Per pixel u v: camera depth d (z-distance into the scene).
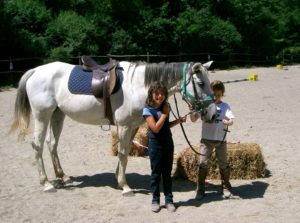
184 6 31.00
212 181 6.00
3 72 19.30
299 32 37.59
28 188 5.71
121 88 5.31
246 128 9.45
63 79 5.64
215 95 5.14
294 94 15.17
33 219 4.65
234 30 30.45
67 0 27.41
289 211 4.80
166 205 4.88
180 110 12.10
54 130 5.94
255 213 4.73
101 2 27.88
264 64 32.56
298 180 5.98
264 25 34.47
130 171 6.55
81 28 24.30
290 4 39.22
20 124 5.79
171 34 28.77
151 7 30.47
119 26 27.47
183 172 6.09
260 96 14.64
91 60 5.66
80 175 6.34
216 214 4.73
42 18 23.64
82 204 5.10
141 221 4.55
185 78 5.05
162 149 4.74
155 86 4.64
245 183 5.89
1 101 13.98
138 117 5.32
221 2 32.69
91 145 8.16
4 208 4.96
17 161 7.02
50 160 7.12
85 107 5.48
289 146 7.88
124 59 26.56
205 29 29.91
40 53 22.30
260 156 6.10
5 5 22.20
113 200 5.24
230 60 29.75
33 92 5.61
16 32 21.45
